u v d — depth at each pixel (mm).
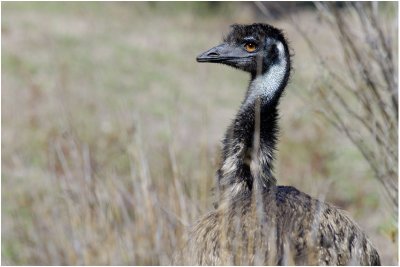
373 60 18500
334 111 19172
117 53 48281
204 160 18219
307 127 32406
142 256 18531
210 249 12102
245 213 12305
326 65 18828
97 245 19344
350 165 28297
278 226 11938
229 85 45219
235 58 14562
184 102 40906
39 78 41781
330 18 18641
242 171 13648
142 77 44906
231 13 57250
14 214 24547
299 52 30312
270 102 14109
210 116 38812
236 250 11758
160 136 31953
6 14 51375
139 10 56812
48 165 26375
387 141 18141
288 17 20203
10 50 45469
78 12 54094
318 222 12102
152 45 50688
